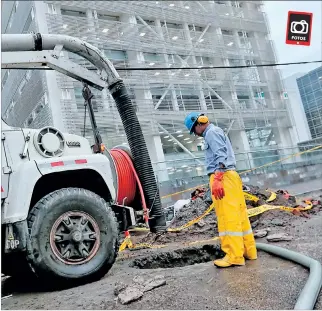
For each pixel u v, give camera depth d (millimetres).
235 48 25438
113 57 20250
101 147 4535
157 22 22938
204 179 13078
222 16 25891
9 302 3236
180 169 13750
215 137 3510
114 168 4648
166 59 21844
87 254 3580
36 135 3705
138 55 20562
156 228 4953
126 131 5180
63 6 18953
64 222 3506
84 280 3549
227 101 24094
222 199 3473
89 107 5133
